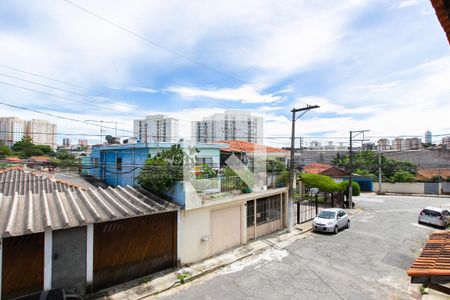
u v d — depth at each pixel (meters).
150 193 11.01
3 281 6.72
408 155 46.94
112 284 8.48
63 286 7.50
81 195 9.75
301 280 9.39
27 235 7.05
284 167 17.92
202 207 11.02
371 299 8.13
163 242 9.82
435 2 2.61
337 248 12.98
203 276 9.67
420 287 8.84
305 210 20.78
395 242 14.10
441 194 36.69
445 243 6.48
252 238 14.38
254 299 8.06
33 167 21.83
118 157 15.40
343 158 49.00
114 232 8.55
